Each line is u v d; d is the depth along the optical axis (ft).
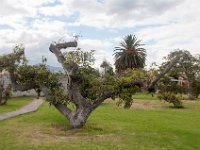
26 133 51.55
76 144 44.45
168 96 118.11
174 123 71.97
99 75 59.31
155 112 97.76
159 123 70.85
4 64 60.03
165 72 57.00
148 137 51.34
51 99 57.77
